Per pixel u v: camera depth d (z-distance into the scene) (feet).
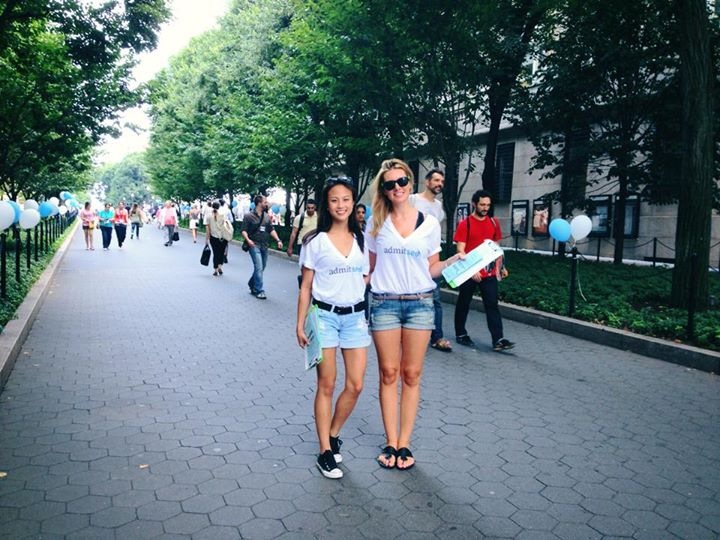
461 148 48.39
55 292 35.78
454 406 15.90
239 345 22.80
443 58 41.47
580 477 11.65
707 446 13.34
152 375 18.39
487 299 22.44
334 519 9.86
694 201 27.55
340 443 12.51
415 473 11.71
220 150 93.15
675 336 22.34
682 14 27.84
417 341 11.84
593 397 16.84
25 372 18.35
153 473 11.48
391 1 38.70
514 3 43.80
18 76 47.91
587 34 44.98
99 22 50.01
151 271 48.67
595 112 49.42
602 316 25.91
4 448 12.54
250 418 14.67
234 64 84.58
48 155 60.49
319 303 11.43
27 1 38.06
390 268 11.79
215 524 9.62
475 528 9.66
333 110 57.31
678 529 9.76
